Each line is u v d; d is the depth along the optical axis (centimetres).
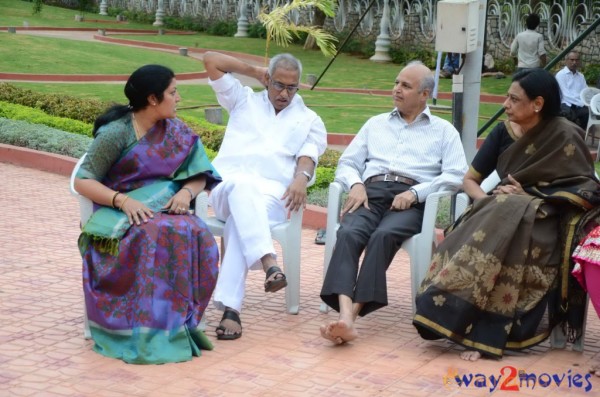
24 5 3756
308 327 518
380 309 559
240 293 500
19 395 402
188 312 463
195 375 434
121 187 482
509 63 2003
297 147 554
